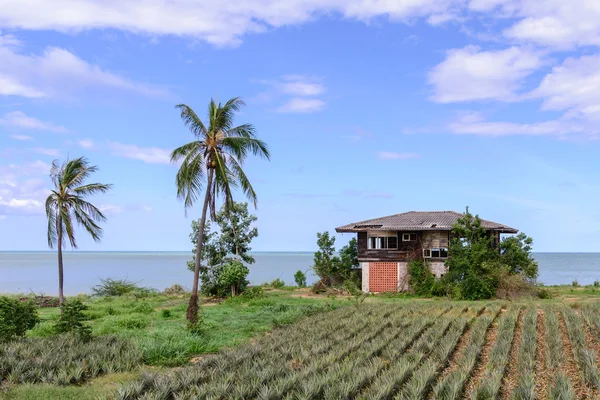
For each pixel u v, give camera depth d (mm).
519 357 14773
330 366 13766
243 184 26141
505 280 34906
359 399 11391
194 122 24828
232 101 24859
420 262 40875
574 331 18172
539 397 11992
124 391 11477
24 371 14016
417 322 21562
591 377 12906
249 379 12570
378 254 42375
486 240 37562
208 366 14555
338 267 44125
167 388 11742
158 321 25781
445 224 41031
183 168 24594
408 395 11742
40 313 31469
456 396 11797
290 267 120812
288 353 16016
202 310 29750
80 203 30719
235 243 41125
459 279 37125
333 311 27250
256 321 24906
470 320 22734
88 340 17906
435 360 15141
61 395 11930
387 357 15734
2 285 66000
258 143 25172
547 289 40406
